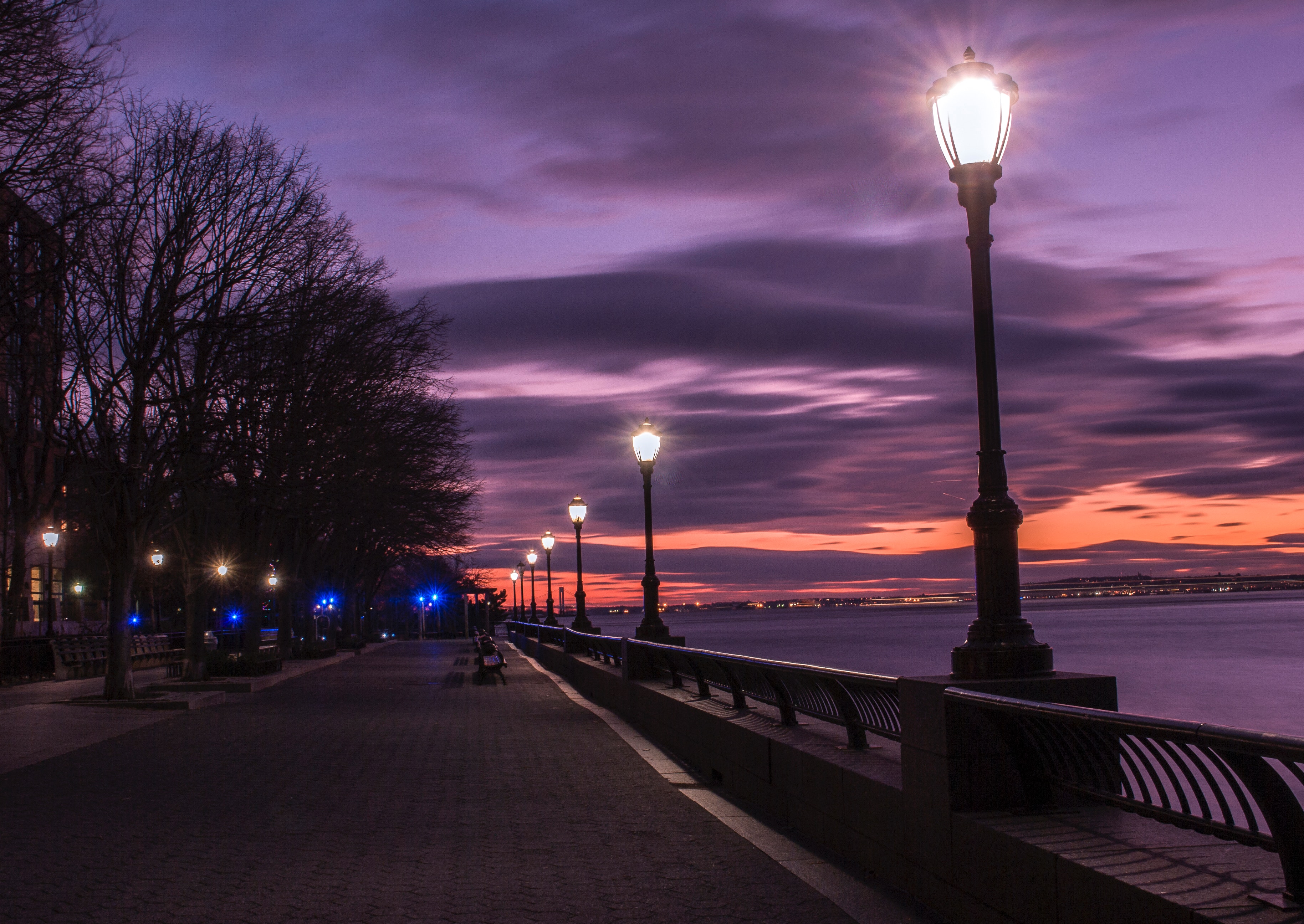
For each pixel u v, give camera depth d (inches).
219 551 1237.1
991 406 277.4
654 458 799.1
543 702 925.8
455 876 312.5
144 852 345.4
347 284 1034.1
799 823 361.7
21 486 1232.8
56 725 721.0
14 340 848.3
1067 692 253.3
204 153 903.7
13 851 347.6
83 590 2404.0
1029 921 215.3
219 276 909.8
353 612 2571.4
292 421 1036.5
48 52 626.5
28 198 689.6
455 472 1745.8
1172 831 222.4
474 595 3964.1
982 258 279.0
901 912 263.6
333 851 346.3
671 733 584.4
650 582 781.3
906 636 5497.1
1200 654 3191.4
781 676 423.2
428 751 601.0
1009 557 270.5
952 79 277.6
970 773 252.1
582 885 300.4
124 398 878.4
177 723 763.4
